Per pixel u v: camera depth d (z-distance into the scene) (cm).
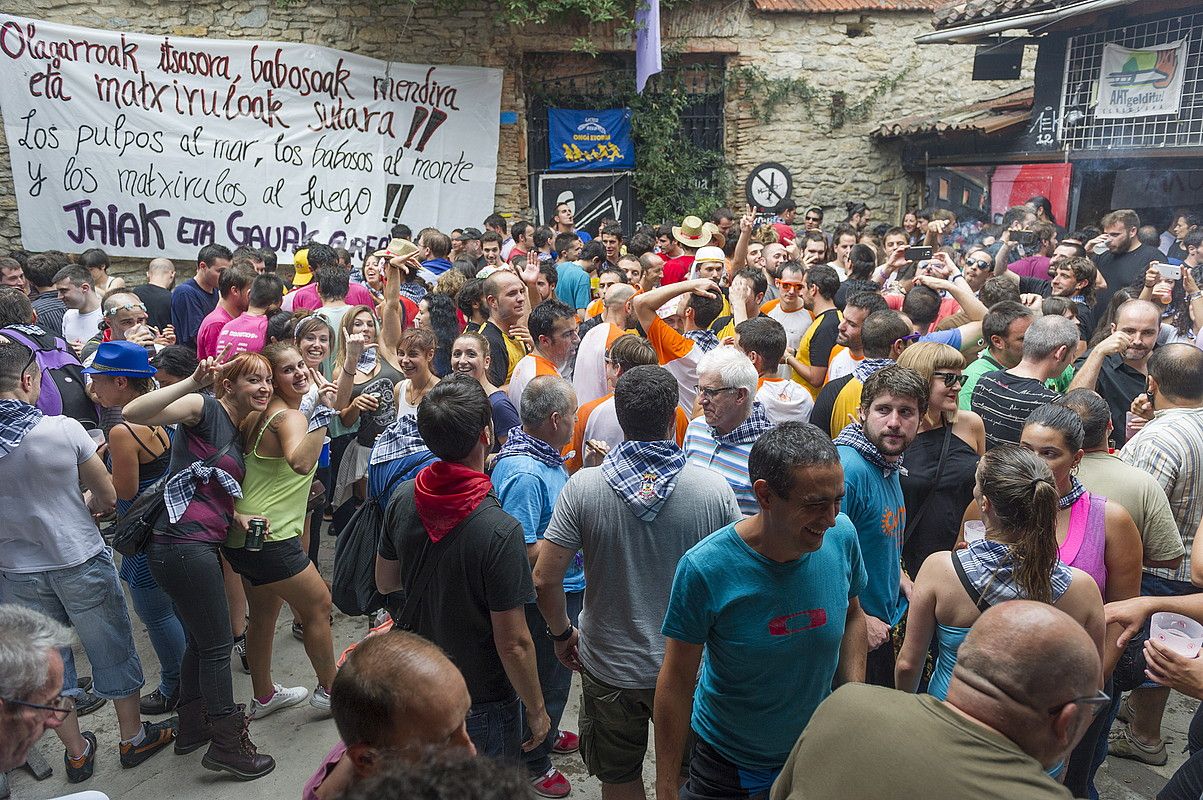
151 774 390
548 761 373
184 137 1070
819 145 1312
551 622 310
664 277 856
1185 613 276
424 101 1164
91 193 1047
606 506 290
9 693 191
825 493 228
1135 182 950
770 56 1284
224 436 372
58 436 353
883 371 312
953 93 1321
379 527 354
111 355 389
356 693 178
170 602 425
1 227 1044
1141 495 320
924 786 166
